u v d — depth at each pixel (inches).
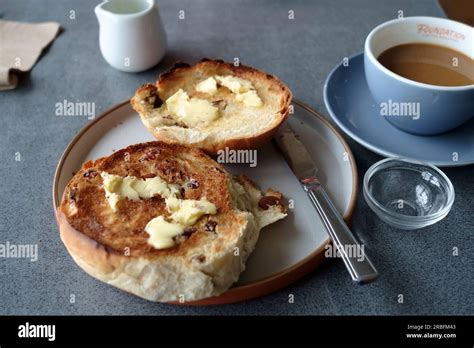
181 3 24.0
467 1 23.8
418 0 23.7
